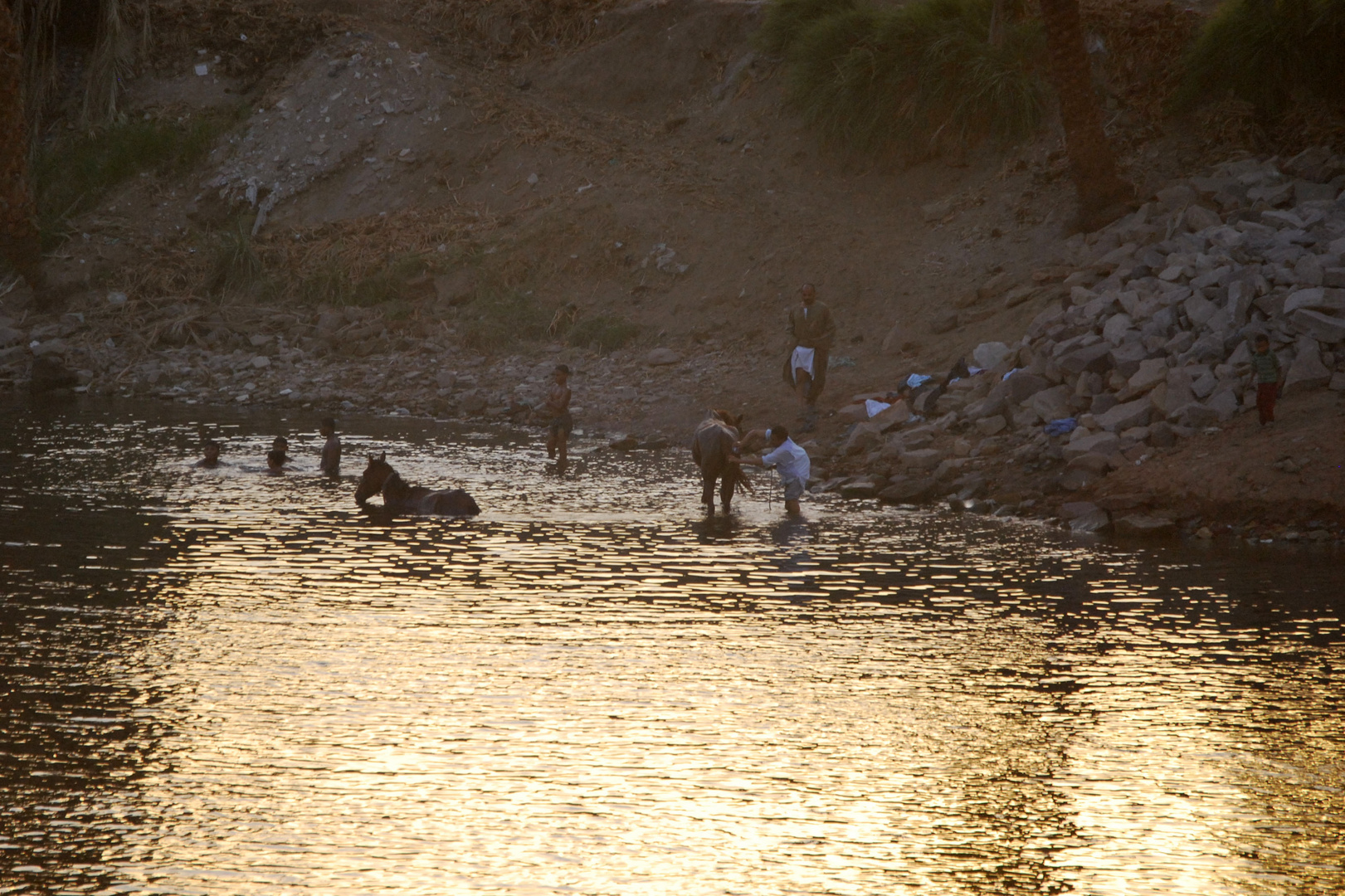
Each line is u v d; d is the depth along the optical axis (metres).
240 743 20.00
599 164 85.19
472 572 31.98
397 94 93.69
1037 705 22.30
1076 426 46.09
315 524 37.62
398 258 81.38
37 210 84.00
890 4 87.31
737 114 87.31
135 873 15.74
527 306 75.75
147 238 88.00
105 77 97.19
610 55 95.88
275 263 83.94
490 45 101.44
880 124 78.56
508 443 54.91
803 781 18.94
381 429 58.16
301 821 17.27
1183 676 23.97
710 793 18.45
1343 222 53.00
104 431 55.12
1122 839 17.17
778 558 34.25
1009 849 16.83
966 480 44.31
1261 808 18.14
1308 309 44.78
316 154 91.62
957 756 19.97
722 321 70.38
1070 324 51.88
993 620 27.95
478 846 16.66
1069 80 63.56
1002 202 71.44
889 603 29.39
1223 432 42.22
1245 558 34.59
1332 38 67.31
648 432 57.84
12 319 80.31
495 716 21.42
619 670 24.05
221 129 94.75
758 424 56.50
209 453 46.75
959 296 64.88
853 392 57.94
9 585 29.48
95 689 22.34
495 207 84.94
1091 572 32.78
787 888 15.69
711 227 77.44
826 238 74.12
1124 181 64.81
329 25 99.56
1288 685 23.44
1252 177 61.78
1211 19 71.94
